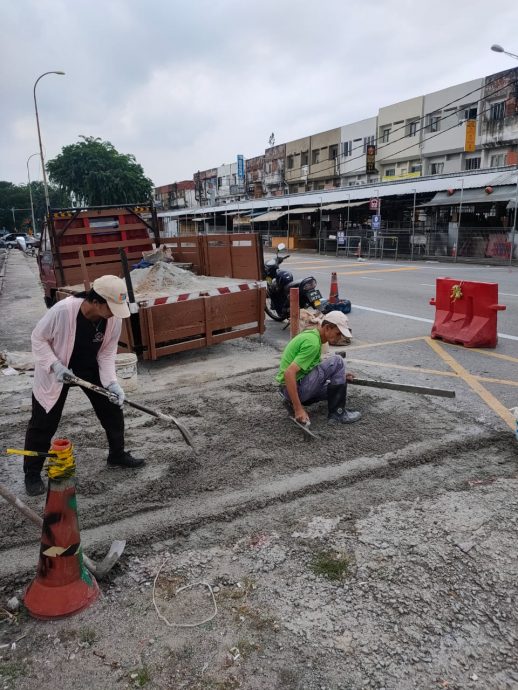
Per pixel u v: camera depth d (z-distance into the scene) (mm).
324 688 2043
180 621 2408
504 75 27000
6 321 10828
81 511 3305
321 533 3023
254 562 2801
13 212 97250
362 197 27453
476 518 3123
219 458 3951
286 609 2461
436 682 2062
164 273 7301
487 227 22469
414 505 3283
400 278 15641
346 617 2400
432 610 2426
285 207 36219
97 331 3410
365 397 5098
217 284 7410
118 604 2525
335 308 9797
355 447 4055
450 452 3971
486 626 2330
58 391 3412
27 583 2689
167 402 5180
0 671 2148
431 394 4898
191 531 3098
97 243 8766
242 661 2178
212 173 64500
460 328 7387
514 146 27453
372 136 36500
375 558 2793
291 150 45906
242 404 5039
